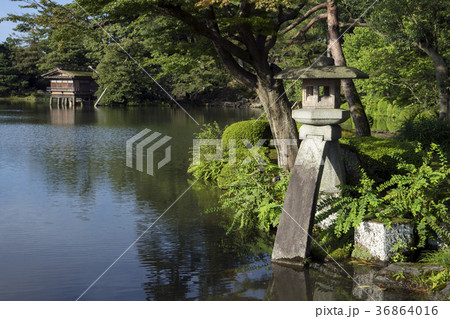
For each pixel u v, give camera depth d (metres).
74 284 5.21
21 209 8.66
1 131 23.59
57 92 56.78
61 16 10.79
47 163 14.13
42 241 6.79
